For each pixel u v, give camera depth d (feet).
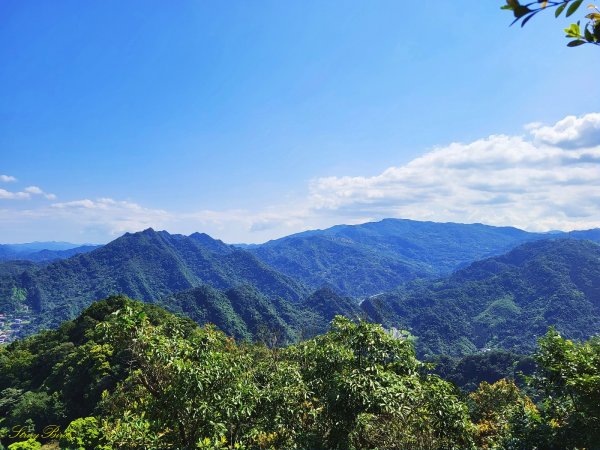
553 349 24.86
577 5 5.15
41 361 151.84
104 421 26.61
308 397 26.12
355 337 26.68
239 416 20.84
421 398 23.82
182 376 19.53
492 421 42.39
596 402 21.71
